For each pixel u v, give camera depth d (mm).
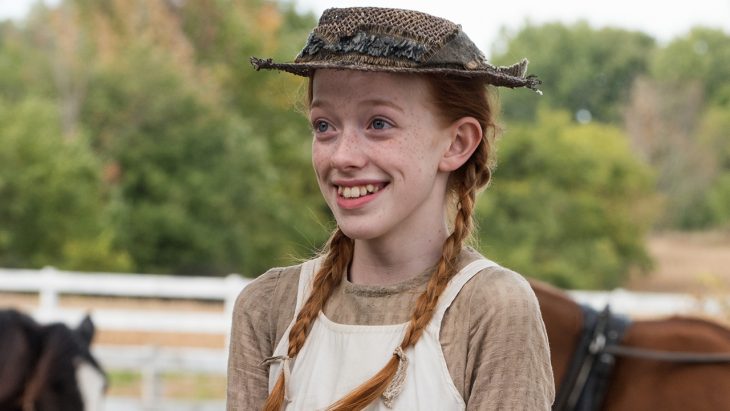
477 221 2693
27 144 30469
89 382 5469
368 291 2516
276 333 2645
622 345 5824
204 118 38219
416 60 2367
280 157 42844
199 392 13797
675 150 65875
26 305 19781
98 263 30250
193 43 47531
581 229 43969
